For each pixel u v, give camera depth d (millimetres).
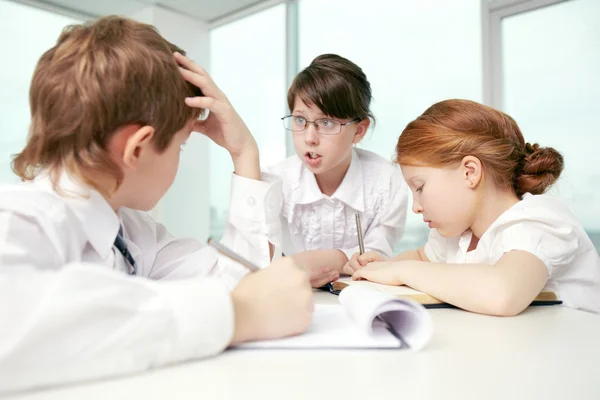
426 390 329
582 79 1922
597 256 843
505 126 859
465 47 2213
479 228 868
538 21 2029
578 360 407
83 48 498
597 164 1885
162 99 526
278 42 2951
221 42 3225
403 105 2385
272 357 405
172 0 2908
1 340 305
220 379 346
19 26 2787
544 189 882
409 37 2375
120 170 522
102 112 483
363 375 360
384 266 857
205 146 3102
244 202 830
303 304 463
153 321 362
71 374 328
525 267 680
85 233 506
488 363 396
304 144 1200
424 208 870
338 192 1336
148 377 349
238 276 777
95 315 338
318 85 1164
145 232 720
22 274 335
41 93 504
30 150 515
